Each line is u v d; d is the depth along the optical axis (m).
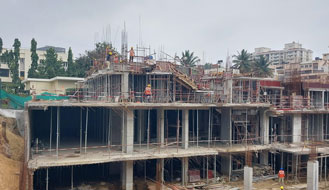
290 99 36.75
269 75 67.00
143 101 30.30
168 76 30.48
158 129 30.38
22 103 33.44
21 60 71.44
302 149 31.08
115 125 30.33
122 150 26.91
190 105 28.09
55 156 24.92
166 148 29.64
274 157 32.78
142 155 25.78
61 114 39.91
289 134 36.94
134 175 30.62
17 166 25.81
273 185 29.23
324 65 80.88
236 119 33.03
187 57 67.38
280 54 125.56
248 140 33.53
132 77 30.47
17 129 31.98
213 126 36.09
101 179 28.95
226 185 28.50
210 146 31.39
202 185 28.22
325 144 35.34
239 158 32.81
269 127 37.03
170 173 31.14
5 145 27.22
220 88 34.72
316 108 37.59
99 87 35.31
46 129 39.00
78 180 28.52
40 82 51.34
